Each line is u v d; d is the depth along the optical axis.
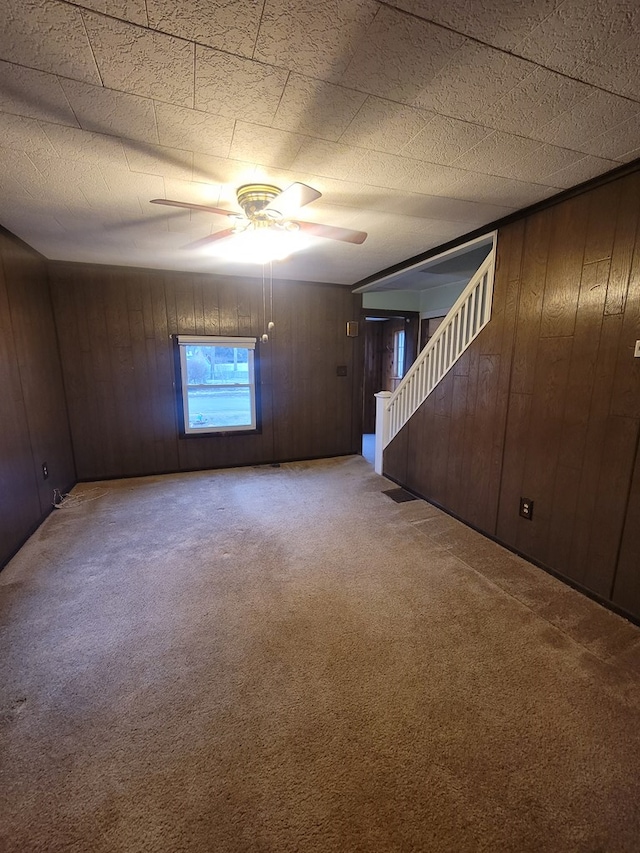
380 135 1.63
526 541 2.59
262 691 1.58
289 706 1.51
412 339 5.62
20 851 1.06
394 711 1.49
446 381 3.28
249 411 4.72
